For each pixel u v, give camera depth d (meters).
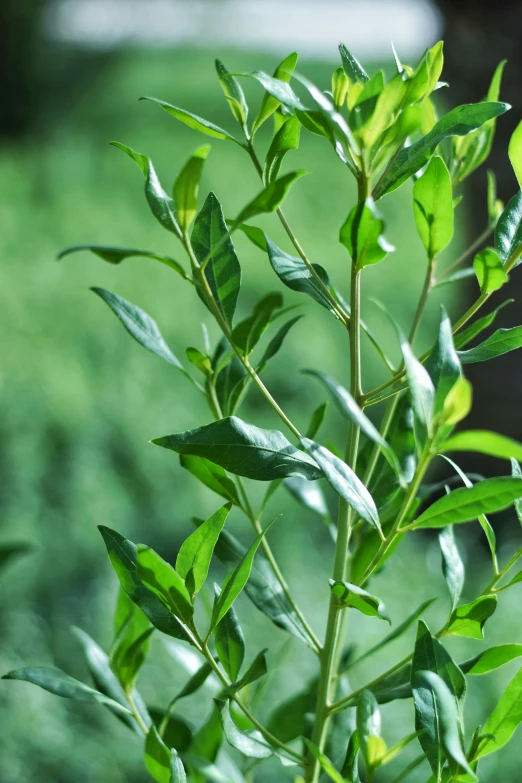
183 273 0.88
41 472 3.88
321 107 0.82
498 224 0.90
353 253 0.86
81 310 5.65
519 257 0.90
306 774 0.91
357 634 2.75
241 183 10.12
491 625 2.74
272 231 8.34
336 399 0.81
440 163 0.87
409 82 0.85
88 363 4.99
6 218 8.32
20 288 6.09
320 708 0.91
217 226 0.90
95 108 12.95
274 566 0.94
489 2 3.09
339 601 0.90
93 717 2.68
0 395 4.11
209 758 0.96
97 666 0.96
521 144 0.89
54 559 3.52
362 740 0.86
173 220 0.88
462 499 0.84
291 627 0.93
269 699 2.47
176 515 4.00
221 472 0.93
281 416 0.89
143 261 7.59
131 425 4.31
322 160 11.10
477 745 0.88
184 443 0.87
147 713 0.96
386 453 0.82
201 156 0.85
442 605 2.96
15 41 11.35
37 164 10.65
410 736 0.86
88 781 2.46
